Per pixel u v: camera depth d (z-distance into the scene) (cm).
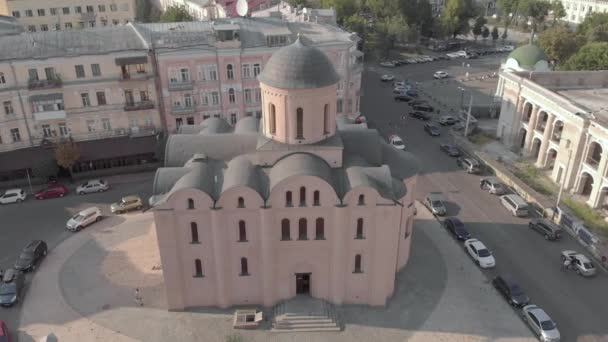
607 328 5316
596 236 6725
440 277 6050
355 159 5509
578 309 5578
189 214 5056
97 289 5822
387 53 15375
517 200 7419
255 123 6588
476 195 7912
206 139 5800
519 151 9356
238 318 5319
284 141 5309
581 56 11606
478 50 16725
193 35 8231
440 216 7331
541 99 8506
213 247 5234
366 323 5350
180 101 8338
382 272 5388
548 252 6550
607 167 7106
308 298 5575
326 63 5184
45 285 5884
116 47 7931
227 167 5506
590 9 18800
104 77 7906
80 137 8175
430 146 9688
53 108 7794
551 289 5881
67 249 6544
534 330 5241
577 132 7619
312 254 5338
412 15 17025
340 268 5366
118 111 8175
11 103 7638
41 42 7819
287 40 8369
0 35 8369
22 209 7462
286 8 11650
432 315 5466
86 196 7794
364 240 5241
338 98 9188
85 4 13738
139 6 16550
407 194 5816
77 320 5372
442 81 13700
